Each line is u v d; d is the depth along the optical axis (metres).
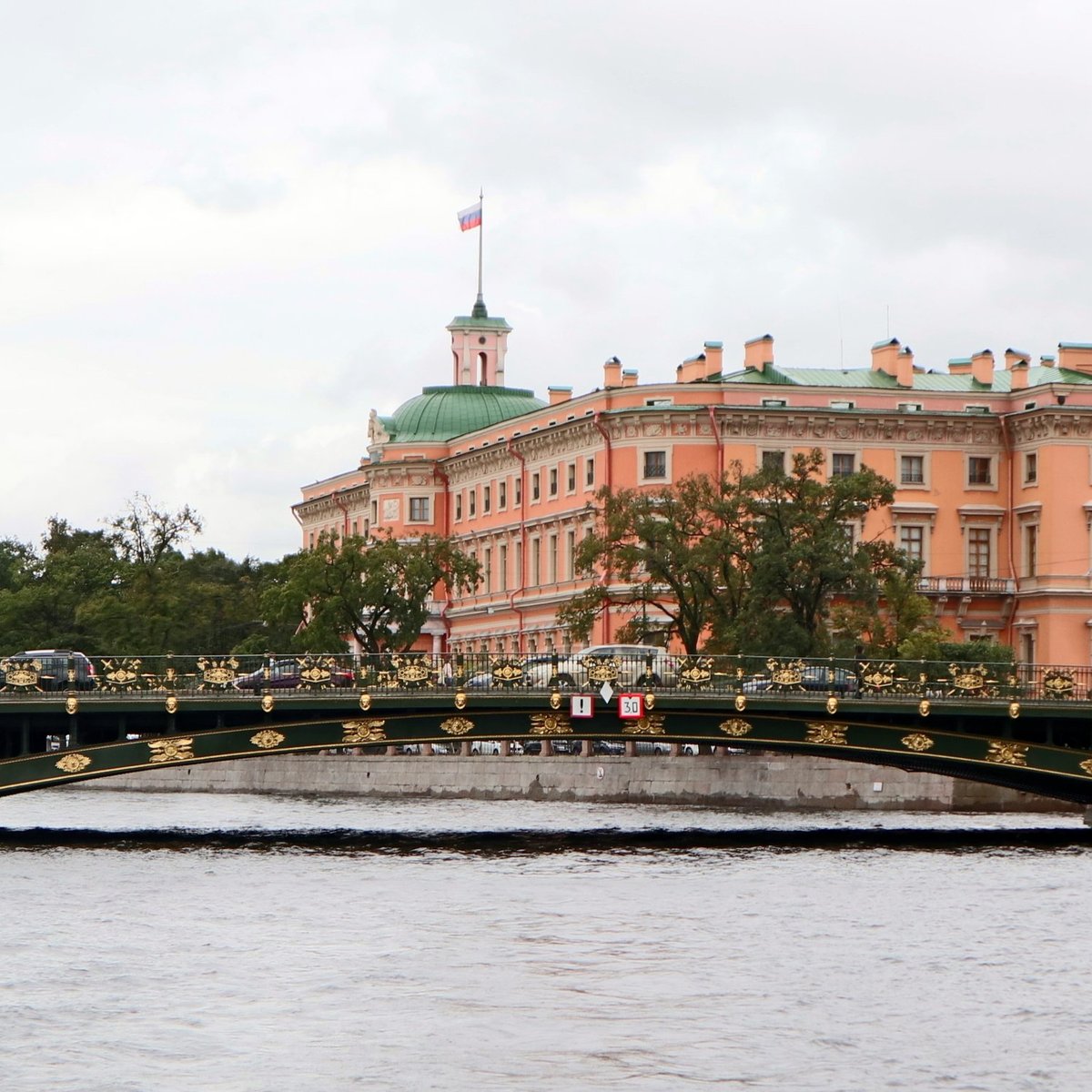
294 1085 49.62
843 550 133.75
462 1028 55.16
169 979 61.91
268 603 172.62
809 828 115.56
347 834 111.19
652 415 164.62
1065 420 166.12
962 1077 50.78
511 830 113.94
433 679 100.38
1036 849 101.19
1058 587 165.62
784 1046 53.41
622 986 61.06
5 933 70.69
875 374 176.25
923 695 104.06
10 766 97.50
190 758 98.62
